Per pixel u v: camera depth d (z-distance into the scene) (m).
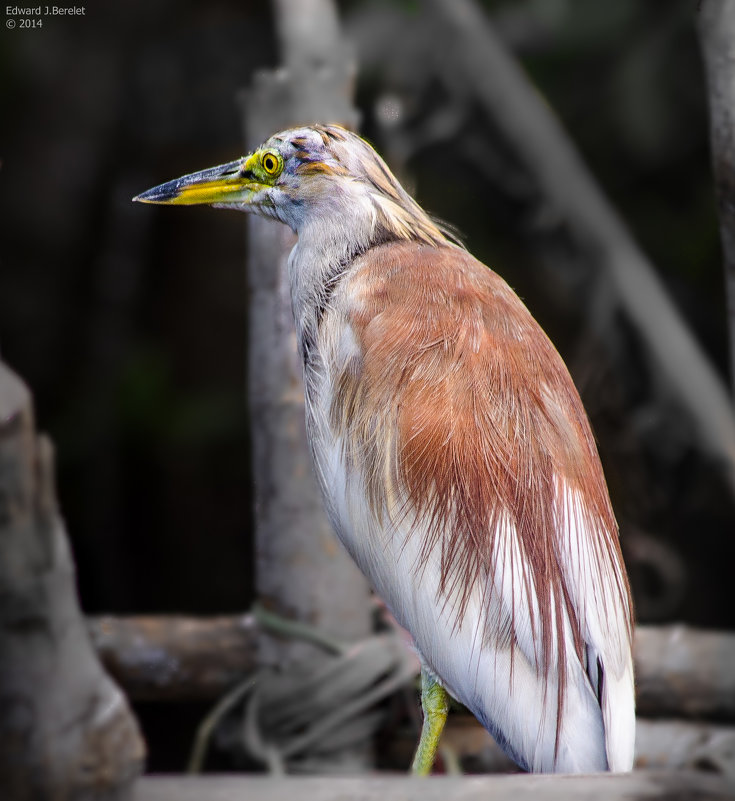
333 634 5.70
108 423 6.37
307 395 5.64
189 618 5.73
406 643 5.70
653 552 5.95
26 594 5.04
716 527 6.14
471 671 5.54
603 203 6.04
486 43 6.05
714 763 5.66
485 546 5.55
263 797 5.40
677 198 6.23
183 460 6.31
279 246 5.71
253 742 5.69
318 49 5.74
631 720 5.54
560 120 6.22
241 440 6.31
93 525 6.32
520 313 5.59
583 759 5.53
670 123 6.20
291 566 5.70
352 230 5.66
